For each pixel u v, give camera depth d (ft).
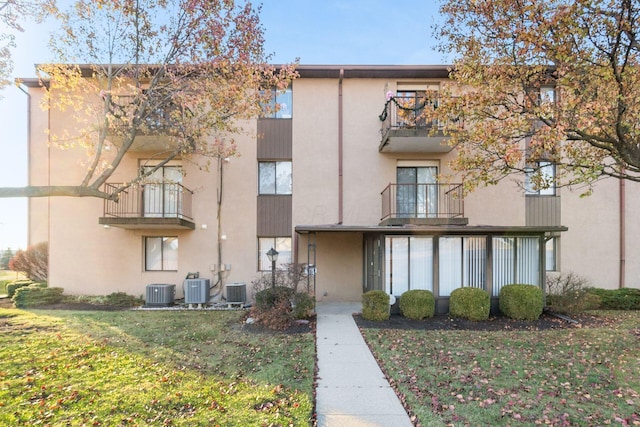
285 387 14.76
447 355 19.17
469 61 23.54
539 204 37.55
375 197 37.50
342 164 37.68
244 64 26.84
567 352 19.66
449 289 30.30
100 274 37.06
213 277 37.01
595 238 37.63
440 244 30.50
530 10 19.95
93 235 37.27
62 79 27.40
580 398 13.96
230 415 12.32
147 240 37.76
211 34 26.43
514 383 15.38
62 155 37.47
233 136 37.60
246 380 15.47
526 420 12.22
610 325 26.23
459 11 23.36
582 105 19.74
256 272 37.22
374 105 37.96
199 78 27.22
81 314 29.63
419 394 14.29
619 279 37.40
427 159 37.70
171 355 18.84
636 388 14.93
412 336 23.02
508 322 27.09
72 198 37.37
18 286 39.83
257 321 26.43
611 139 19.90
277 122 37.96
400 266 30.35
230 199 37.55
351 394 14.35
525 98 23.27
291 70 29.50
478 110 23.40
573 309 30.12
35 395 13.82
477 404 13.41
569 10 18.37
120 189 25.31
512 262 30.68
